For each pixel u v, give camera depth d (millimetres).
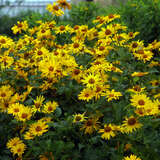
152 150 1240
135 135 1296
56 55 1595
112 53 1646
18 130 1408
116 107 1324
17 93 1490
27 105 1448
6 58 1575
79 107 1434
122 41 1686
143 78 1557
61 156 1261
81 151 1313
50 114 1354
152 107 1296
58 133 1267
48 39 1815
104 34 1704
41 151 1254
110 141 1328
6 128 1382
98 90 1388
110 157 1260
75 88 1411
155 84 1584
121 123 1326
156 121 1248
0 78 1508
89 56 1629
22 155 1358
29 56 1678
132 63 1583
